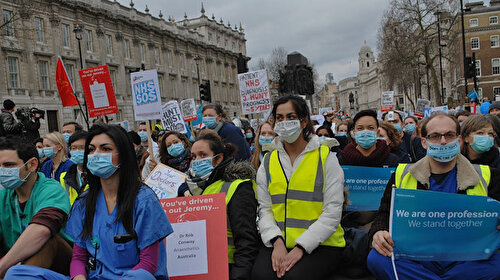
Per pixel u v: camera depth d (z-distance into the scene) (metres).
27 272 2.85
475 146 4.39
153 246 2.89
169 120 9.72
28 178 3.53
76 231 3.04
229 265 3.70
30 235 3.11
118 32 45.12
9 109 9.30
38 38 35.00
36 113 10.21
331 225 3.52
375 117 4.74
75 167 5.18
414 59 45.69
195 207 3.58
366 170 4.56
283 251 3.50
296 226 3.61
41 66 35.25
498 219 3.05
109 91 8.46
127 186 2.95
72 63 38.31
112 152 2.92
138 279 2.64
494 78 56.44
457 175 3.24
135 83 6.79
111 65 43.78
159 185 4.81
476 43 57.03
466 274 3.08
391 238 3.13
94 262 2.95
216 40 71.56
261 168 3.96
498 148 4.63
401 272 3.13
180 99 57.56
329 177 3.67
